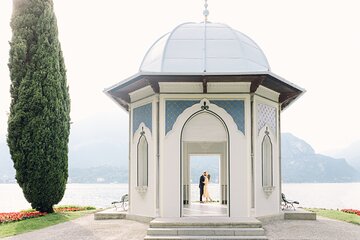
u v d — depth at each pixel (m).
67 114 20.83
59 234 14.25
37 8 19.75
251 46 17.50
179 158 16.02
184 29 17.62
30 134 19.11
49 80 19.50
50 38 20.02
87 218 18.20
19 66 19.50
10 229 15.41
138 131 17.47
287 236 13.53
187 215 16.23
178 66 16.12
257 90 16.59
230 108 16.14
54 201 19.75
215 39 17.03
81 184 182.50
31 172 19.09
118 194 67.25
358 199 50.94
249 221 13.92
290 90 17.55
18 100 19.30
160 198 15.92
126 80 15.98
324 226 15.61
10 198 56.00
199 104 16.17
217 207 19.48
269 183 17.44
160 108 16.16
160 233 13.43
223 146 21.77
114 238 13.40
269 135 17.27
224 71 15.84
